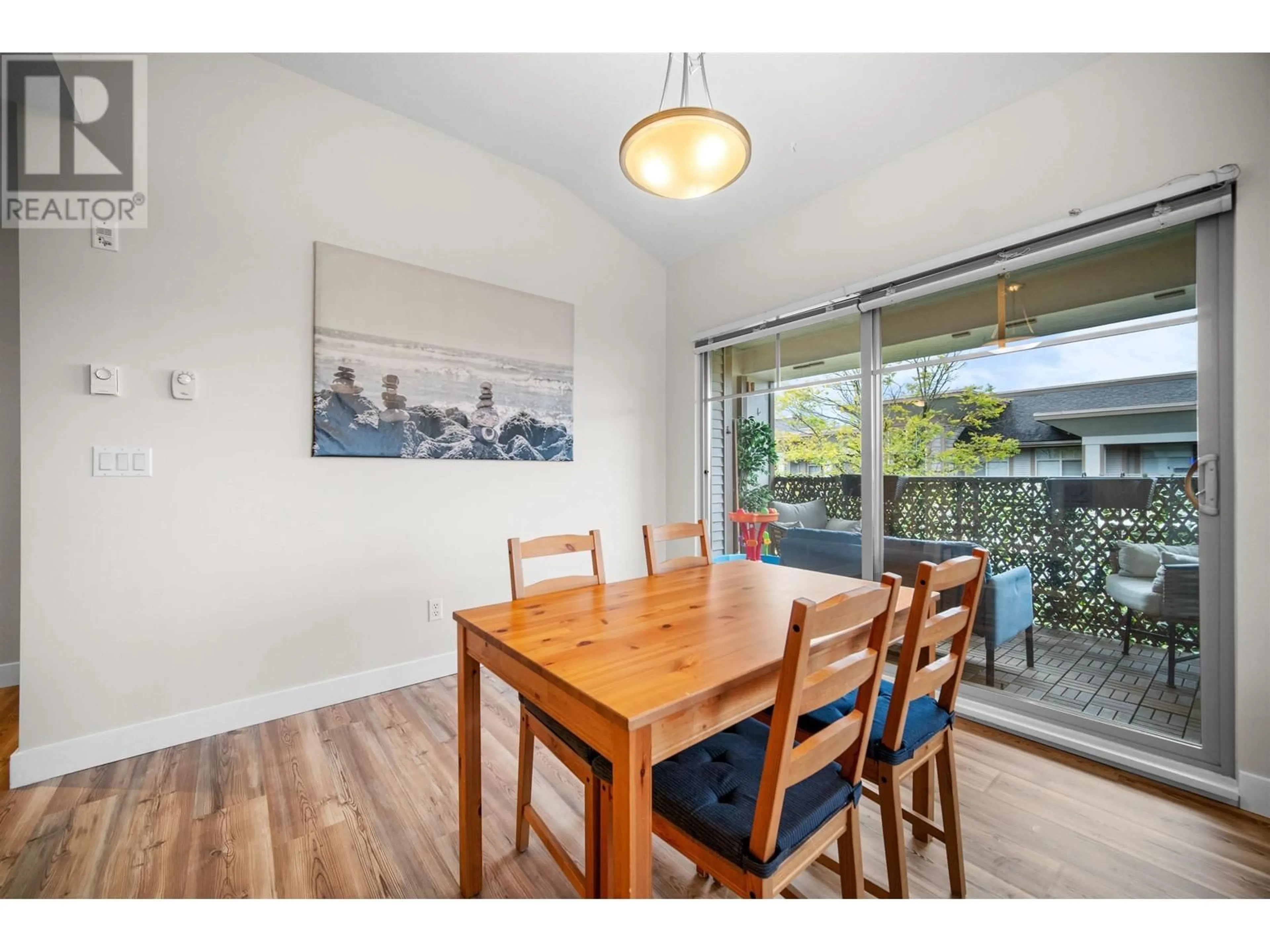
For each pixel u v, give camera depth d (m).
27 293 1.85
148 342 2.05
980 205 2.33
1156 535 1.94
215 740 2.14
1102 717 2.05
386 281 2.63
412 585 2.73
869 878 1.42
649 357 3.87
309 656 2.42
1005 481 2.33
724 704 1.06
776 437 3.36
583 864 1.48
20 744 1.83
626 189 3.30
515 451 3.11
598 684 1.00
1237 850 1.51
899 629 1.55
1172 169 1.84
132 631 2.03
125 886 1.37
